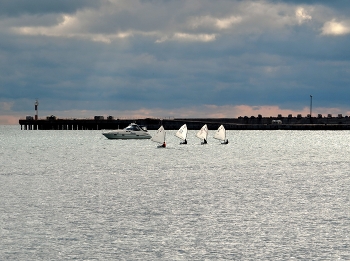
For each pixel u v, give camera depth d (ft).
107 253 148.15
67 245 154.51
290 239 160.45
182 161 398.42
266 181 276.82
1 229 169.89
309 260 143.43
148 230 169.58
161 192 238.27
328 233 166.40
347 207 203.82
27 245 154.30
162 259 144.05
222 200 218.18
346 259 143.95
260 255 147.02
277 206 205.57
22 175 305.73
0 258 144.25
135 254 147.54
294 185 261.44
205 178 289.33
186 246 154.10
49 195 230.07
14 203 211.41
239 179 285.43
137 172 320.50
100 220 181.68
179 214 191.01
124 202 213.46
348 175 307.17
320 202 214.28
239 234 165.27
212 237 162.30
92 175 304.50
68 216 187.62
